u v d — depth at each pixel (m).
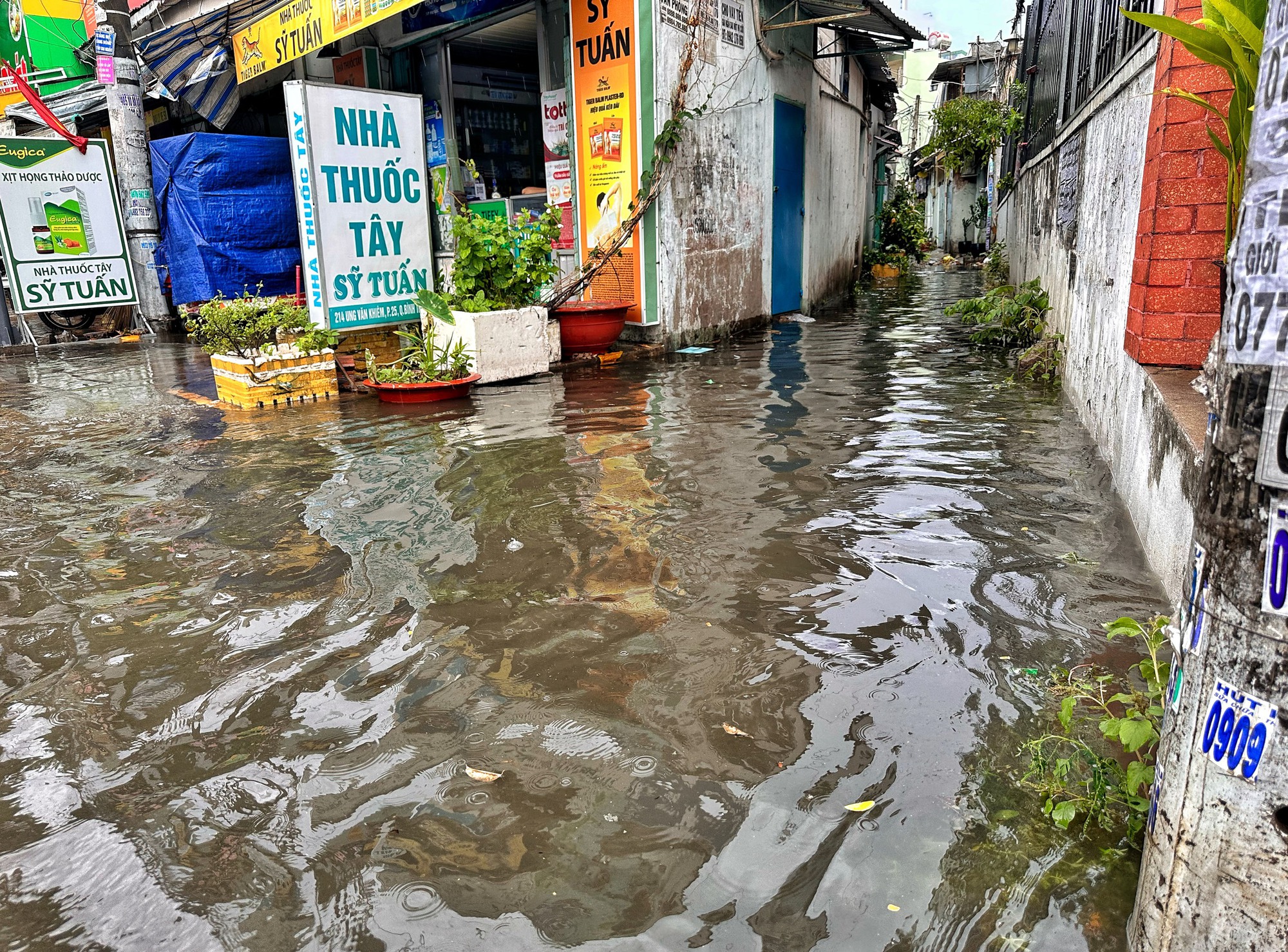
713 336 10.38
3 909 1.94
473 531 4.12
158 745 2.53
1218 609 1.55
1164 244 3.84
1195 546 1.66
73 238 11.00
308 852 2.08
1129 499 4.18
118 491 4.85
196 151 10.75
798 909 1.87
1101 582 3.46
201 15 11.15
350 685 2.81
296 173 7.72
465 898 1.92
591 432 5.91
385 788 2.31
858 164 17.78
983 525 4.09
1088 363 5.82
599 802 2.23
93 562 3.86
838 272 15.88
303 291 11.81
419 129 8.38
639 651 2.99
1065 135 7.88
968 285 19.00
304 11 9.09
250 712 2.68
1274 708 1.45
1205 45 2.38
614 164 8.98
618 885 1.95
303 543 4.02
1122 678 2.75
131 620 3.31
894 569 3.63
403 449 5.57
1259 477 1.45
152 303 11.84
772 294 11.85
